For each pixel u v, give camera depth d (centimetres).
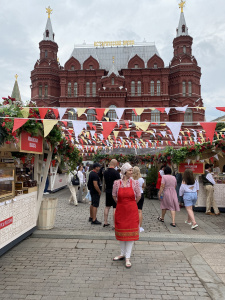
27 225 575
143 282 393
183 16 5100
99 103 4694
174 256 503
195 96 4644
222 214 922
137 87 4750
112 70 4662
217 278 403
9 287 374
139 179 698
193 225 690
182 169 1016
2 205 451
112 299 345
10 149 523
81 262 468
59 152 750
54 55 5134
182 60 4750
